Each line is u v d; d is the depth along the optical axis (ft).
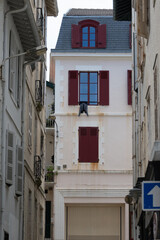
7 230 102.89
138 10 89.97
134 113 136.87
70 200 185.78
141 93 115.03
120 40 192.03
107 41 191.72
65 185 186.50
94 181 186.39
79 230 187.21
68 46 190.80
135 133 132.16
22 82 120.57
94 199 185.98
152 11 84.58
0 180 95.86
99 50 189.67
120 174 186.39
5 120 100.07
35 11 138.62
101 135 187.83
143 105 107.86
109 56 189.16
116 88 189.26
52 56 189.57
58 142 187.52
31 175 137.49
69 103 188.24
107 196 185.78
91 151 187.52
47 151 214.28
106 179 186.50
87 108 188.24
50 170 194.90
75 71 189.37
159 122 75.77
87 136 187.73
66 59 189.88
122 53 189.16
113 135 188.14
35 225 147.64
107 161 186.80
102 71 189.26
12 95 107.24
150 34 88.02
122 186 186.09
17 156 110.73
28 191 132.67
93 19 194.59
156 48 79.36
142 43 105.09
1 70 97.50
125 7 137.69
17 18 108.06
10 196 105.50
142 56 105.09
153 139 84.53
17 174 110.11
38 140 155.02
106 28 193.57
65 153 187.52
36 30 112.27
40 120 158.40
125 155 187.42
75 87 188.96
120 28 193.98
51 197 208.03
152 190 68.33
